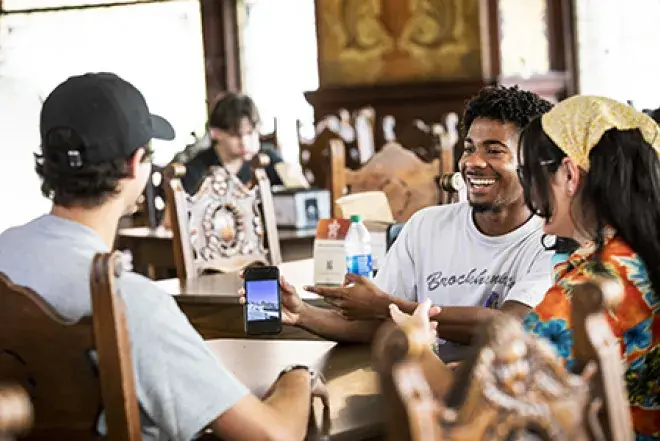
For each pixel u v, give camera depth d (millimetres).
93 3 8117
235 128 4891
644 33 6723
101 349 1455
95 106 1636
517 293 2273
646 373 1747
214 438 1636
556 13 6914
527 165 1841
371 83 7043
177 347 1555
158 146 8008
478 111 2373
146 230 4988
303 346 2350
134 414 1472
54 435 1504
